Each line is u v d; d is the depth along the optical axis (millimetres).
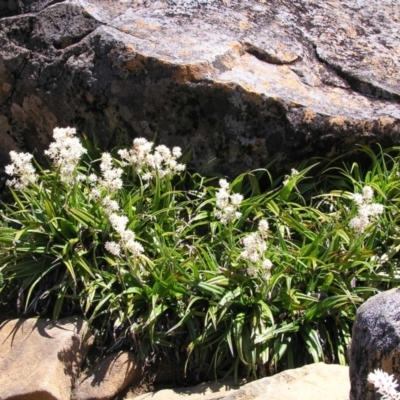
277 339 1255
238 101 1445
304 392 1103
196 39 1537
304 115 1455
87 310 1295
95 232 1365
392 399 644
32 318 1332
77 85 1545
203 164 1497
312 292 1296
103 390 1237
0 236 1423
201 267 1338
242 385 1231
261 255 1246
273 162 1476
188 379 1272
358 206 1296
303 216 1420
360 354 857
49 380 1208
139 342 1275
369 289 1290
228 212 1294
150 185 1459
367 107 1529
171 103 1474
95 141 1564
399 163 1520
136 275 1279
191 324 1275
